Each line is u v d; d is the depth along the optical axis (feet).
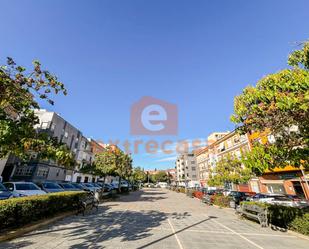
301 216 24.62
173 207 50.14
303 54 20.07
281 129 22.22
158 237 21.59
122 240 19.98
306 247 19.58
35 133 19.53
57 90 19.43
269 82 20.30
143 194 106.22
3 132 15.17
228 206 51.13
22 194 36.06
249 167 24.76
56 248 16.92
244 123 23.50
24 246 17.12
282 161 23.09
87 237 20.56
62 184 61.16
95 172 66.28
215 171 66.33
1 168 69.97
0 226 19.86
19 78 17.34
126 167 94.73
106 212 37.68
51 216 29.63
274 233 25.40
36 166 90.53
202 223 30.68
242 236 23.49
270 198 53.62
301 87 17.39
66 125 115.85
